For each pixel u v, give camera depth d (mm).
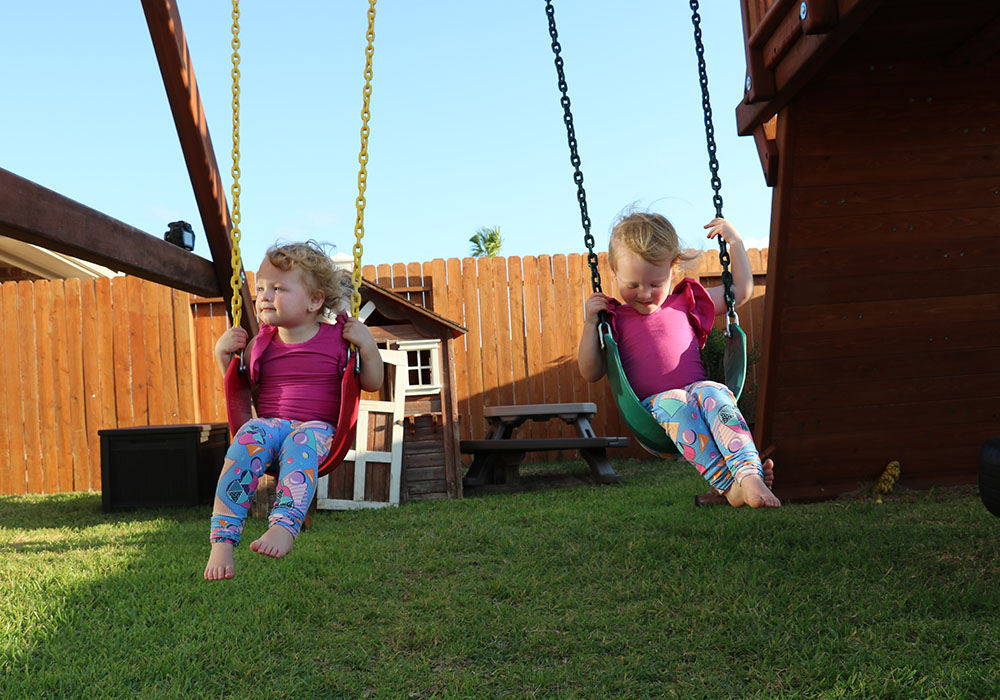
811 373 6086
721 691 2814
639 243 3229
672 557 4469
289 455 3115
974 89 4918
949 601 3561
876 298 5723
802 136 4973
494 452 8188
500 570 4434
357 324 3346
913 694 2693
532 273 9961
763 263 10000
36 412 9719
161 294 9727
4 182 3814
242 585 4215
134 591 4215
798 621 3393
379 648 3355
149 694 2912
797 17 4102
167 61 5332
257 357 3352
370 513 6801
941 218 5375
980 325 5949
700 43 3826
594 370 3492
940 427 6551
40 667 3221
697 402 3127
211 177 5879
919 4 4168
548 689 2896
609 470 7945
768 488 2850
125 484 7715
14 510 7859
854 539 4809
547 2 3795
